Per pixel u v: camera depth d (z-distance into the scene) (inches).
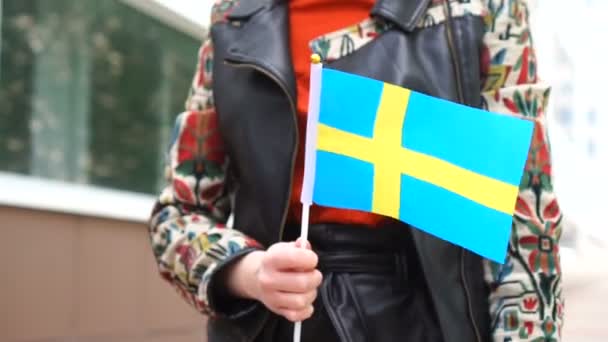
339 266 38.5
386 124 36.7
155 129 190.2
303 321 38.6
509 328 37.4
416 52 39.5
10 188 135.9
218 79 43.1
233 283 38.1
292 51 41.7
